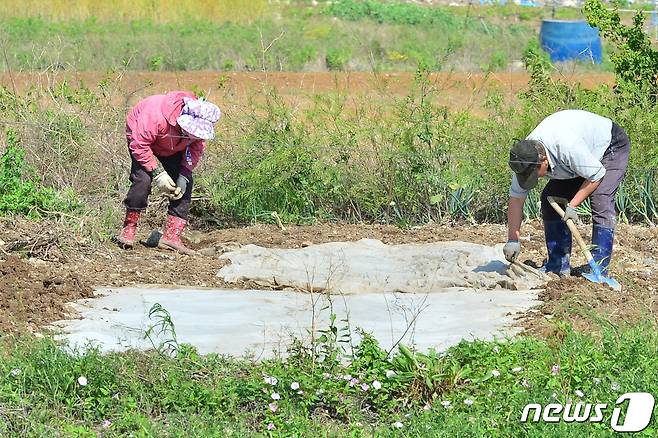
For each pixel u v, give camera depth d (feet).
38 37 123.75
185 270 50.47
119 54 114.62
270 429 32.68
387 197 61.41
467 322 42.52
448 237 57.21
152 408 34.17
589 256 45.96
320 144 61.93
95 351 35.88
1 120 61.00
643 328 39.32
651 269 51.39
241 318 43.04
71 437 31.76
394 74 108.27
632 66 67.97
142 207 53.16
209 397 34.12
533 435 31.48
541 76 66.03
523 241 55.88
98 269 49.65
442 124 61.57
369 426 33.47
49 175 60.23
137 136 51.67
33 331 40.04
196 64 118.21
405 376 35.19
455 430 32.07
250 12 157.58
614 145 46.70
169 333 40.29
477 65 122.42
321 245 54.13
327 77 103.45
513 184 46.55
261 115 66.85
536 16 176.45
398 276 48.91
